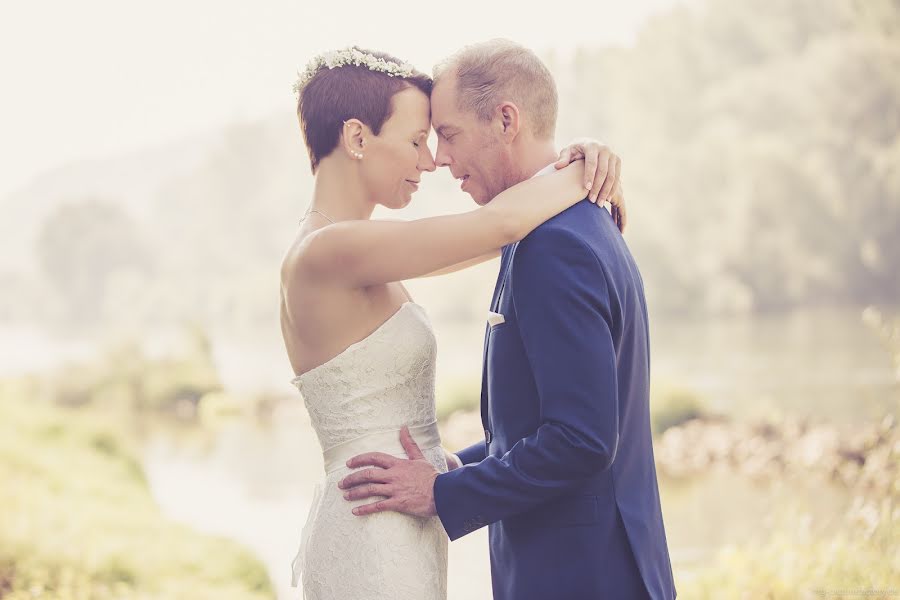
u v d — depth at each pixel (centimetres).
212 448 1712
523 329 219
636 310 233
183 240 6656
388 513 231
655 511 238
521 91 237
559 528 223
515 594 228
